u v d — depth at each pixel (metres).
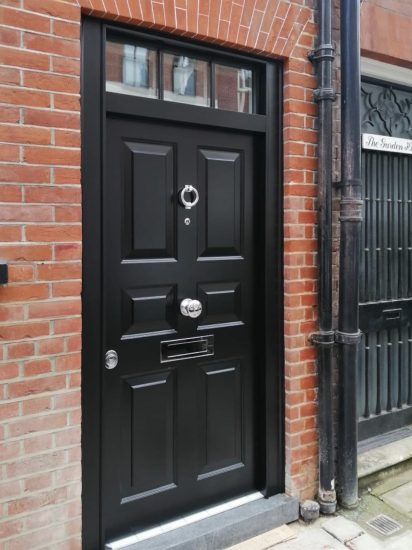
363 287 3.15
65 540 1.96
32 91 1.83
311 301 2.59
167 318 2.34
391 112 3.31
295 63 2.50
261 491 2.61
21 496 1.86
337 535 2.41
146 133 2.24
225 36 2.27
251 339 2.60
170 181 2.32
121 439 2.23
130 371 2.25
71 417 1.95
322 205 2.55
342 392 2.62
